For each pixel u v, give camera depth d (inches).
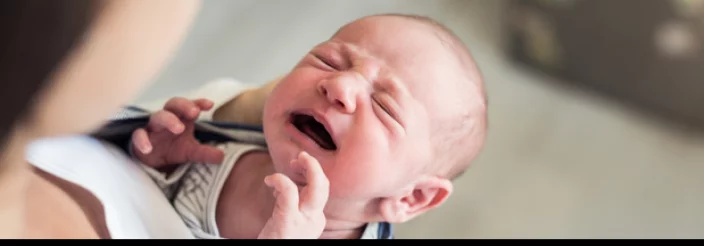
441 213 58.3
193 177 30.7
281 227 26.0
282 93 29.4
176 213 27.9
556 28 72.0
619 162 66.4
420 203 32.4
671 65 68.0
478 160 63.7
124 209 24.5
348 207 30.6
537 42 73.0
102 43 13.0
